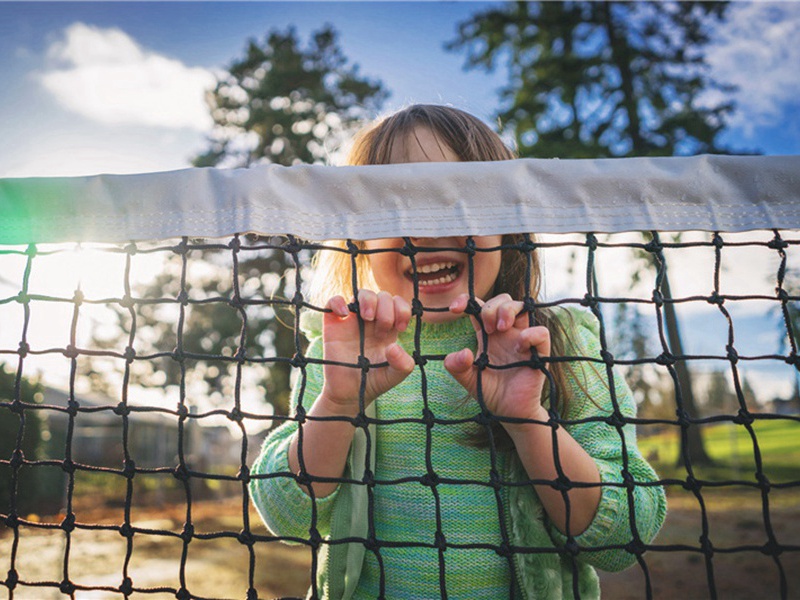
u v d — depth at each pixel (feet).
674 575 24.12
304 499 5.07
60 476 63.10
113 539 36.42
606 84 63.57
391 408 5.80
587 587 5.44
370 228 4.40
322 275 7.26
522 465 5.40
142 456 82.17
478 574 5.29
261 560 28.58
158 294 82.58
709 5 61.21
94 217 4.50
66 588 4.38
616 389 5.68
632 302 4.30
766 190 4.44
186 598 4.24
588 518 4.89
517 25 65.36
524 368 4.56
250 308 73.82
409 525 5.43
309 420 4.53
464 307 4.43
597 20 64.18
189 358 4.28
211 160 79.15
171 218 4.44
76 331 4.42
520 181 4.45
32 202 4.52
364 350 4.57
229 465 110.11
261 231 4.33
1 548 32.22
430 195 4.43
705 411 68.59
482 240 5.88
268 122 77.66
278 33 82.53
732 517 37.55
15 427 51.42
